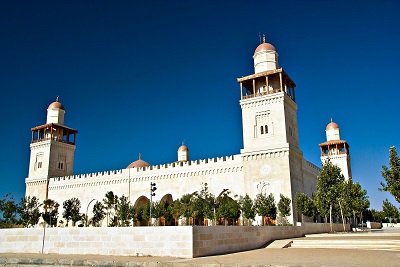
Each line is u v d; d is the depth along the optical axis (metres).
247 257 20.52
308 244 28.88
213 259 19.33
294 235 35.28
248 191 56.06
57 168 80.38
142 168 70.25
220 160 62.47
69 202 68.56
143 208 62.50
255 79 61.31
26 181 80.69
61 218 75.31
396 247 25.42
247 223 54.88
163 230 21.42
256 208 51.19
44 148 80.25
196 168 64.50
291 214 51.81
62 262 20.28
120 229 22.69
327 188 48.38
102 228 23.31
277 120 56.59
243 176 58.50
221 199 56.19
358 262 17.53
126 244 22.28
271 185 54.53
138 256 21.59
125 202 65.12
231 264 16.97
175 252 20.83
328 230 46.97
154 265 18.05
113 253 22.52
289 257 20.42
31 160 81.75
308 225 39.69
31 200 70.12
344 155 81.56
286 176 53.69
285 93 58.00
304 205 50.81
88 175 75.31
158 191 67.69
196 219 59.25
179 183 65.88
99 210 65.94
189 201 58.59
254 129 58.06
